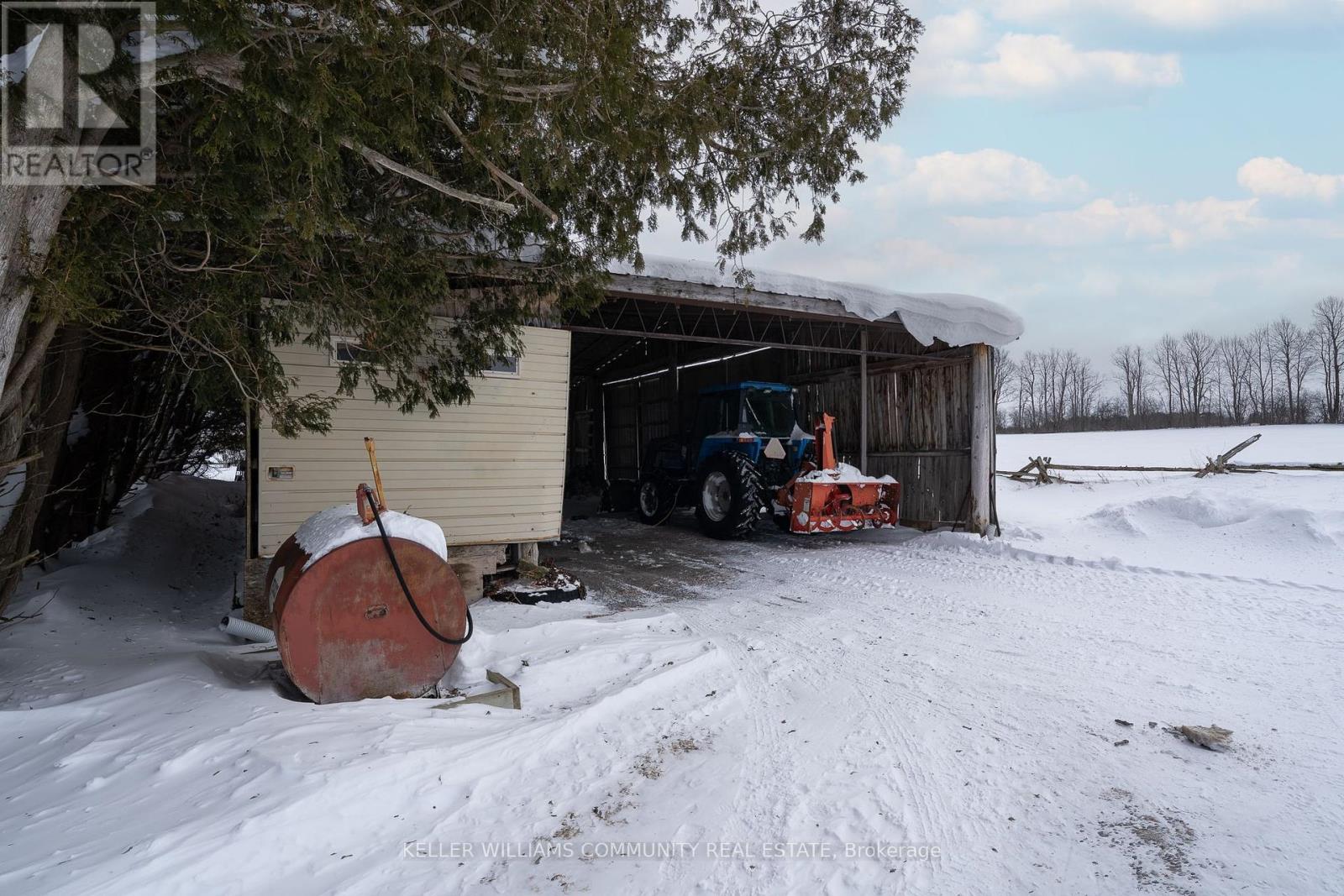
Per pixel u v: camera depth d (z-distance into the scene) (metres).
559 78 3.31
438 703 3.41
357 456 5.42
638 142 3.44
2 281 2.35
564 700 3.71
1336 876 2.10
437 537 3.72
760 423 9.91
